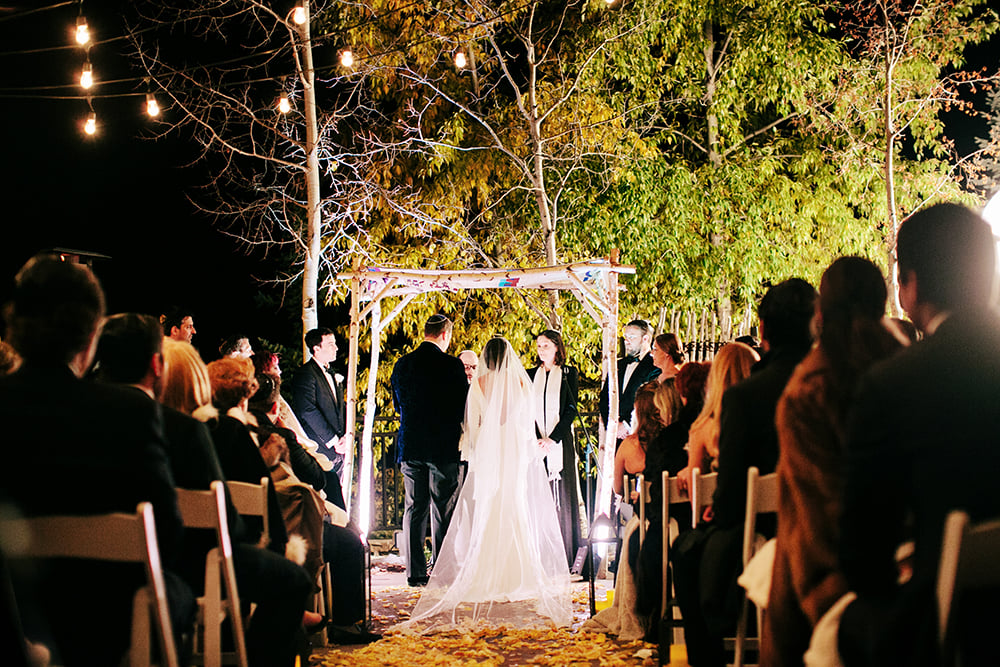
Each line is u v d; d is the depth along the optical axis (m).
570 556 8.21
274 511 3.79
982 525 1.88
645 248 13.58
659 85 15.21
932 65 14.77
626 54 13.95
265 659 3.59
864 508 2.09
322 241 13.19
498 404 7.03
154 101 10.52
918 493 2.02
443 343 7.98
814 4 15.59
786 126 16.41
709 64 15.70
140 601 2.62
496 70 14.04
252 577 3.38
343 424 8.41
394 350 13.68
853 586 2.17
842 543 2.14
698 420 4.27
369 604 6.21
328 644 5.92
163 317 7.98
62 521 2.52
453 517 7.15
